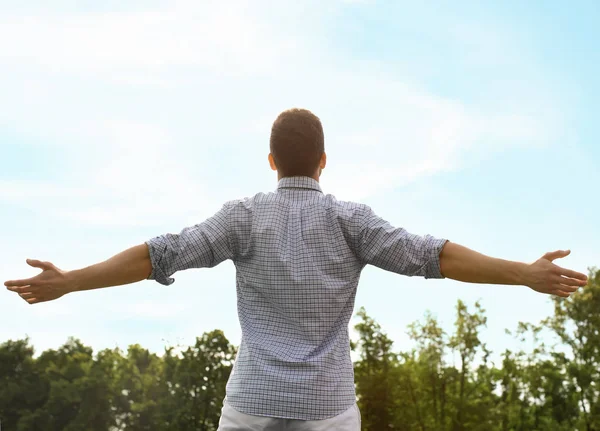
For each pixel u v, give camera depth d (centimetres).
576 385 3616
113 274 248
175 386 4616
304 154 275
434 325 3650
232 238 265
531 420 3653
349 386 249
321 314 250
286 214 266
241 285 266
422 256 258
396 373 3644
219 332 4728
